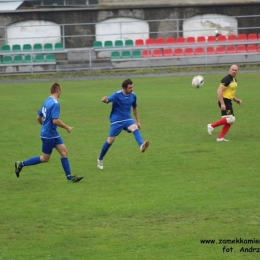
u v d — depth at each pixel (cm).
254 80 8362
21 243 2345
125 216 2625
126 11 11575
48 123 3145
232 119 4241
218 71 9769
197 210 2670
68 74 9938
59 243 2331
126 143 4350
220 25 11681
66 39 11494
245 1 11681
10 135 4797
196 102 6384
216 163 3603
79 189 3109
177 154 3906
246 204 2733
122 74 9800
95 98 6969
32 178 3397
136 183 3194
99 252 2230
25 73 10056
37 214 2692
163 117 5484
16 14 11400
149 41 11156
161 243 2298
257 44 10831
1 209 2784
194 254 2189
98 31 11569
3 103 6725
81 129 4994
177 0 11719
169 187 3083
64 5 13062
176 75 9419
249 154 3828
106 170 3541
